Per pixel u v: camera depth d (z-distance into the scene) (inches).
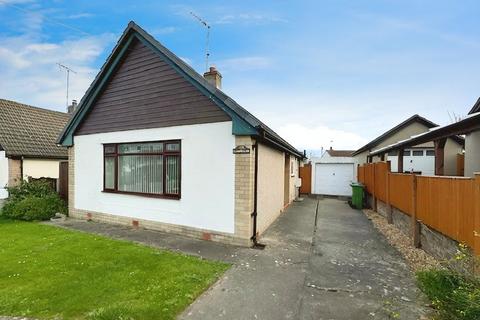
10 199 421.1
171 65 302.5
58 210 412.2
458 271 158.7
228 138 273.3
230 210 271.4
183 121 301.3
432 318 137.9
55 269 199.9
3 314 141.9
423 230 251.4
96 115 378.9
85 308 147.0
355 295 164.9
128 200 348.2
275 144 336.8
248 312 145.7
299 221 381.1
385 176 398.0
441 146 306.8
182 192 301.9
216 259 224.8
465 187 177.0
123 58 345.4
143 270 198.1
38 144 535.8
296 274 195.6
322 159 752.3
